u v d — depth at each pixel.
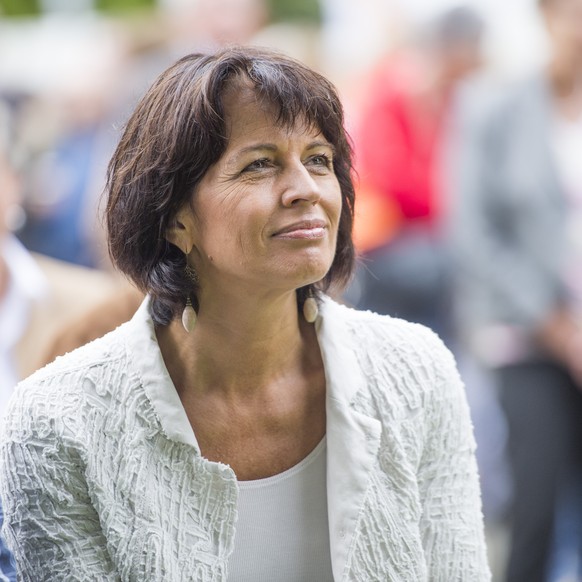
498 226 12.38
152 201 6.00
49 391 6.12
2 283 9.19
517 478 11.80
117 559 5.98
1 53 17.34
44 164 15.05
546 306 12.02
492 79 13.39
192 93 5.86
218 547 6.05
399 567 6.20
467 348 13.02
